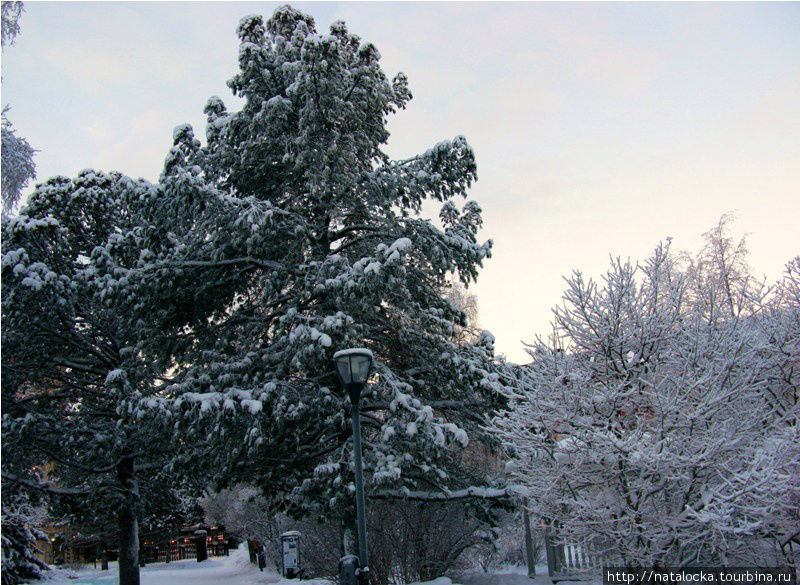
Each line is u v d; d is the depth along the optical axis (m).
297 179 15.16
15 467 17.12
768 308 10.35
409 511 12.57
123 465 18.22
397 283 12.41
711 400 8.16
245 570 27.66
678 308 9.16
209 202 12.87
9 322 15.46
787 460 7.81
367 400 13.83
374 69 14.65
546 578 11.81
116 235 14.85
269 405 12.30
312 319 12.84
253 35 15.70
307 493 13.14
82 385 18.75
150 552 39.41
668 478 8.08
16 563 22.11
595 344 9.15
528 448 9.73
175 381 15.08
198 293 14.41
